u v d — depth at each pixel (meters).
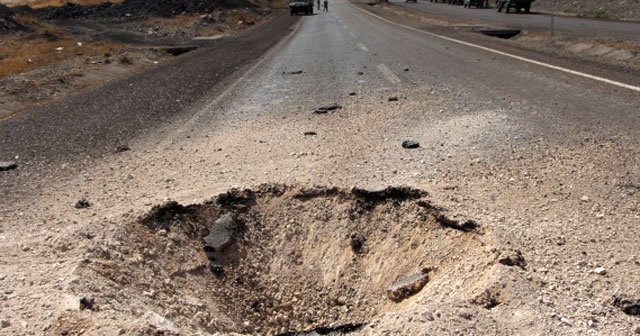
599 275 3.65
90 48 24.89
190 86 13.84
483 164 6.06
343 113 9.34
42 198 5.95
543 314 3.19
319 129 8.30
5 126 10.12
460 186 5.41
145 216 4.88
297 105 10.38
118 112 10.87
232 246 5.00
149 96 12.62
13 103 12.42
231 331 4.14
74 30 34.88
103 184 6.31
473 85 11.13
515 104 9.02
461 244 4.38
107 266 4.02
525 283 3.50
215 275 4.77
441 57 16.19
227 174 6.33
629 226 4.39
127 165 7.06
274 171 6.30
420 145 6.96
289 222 5.29
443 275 4.08
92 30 35.53
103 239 4.40
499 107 8.87
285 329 4.51
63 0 60.25
